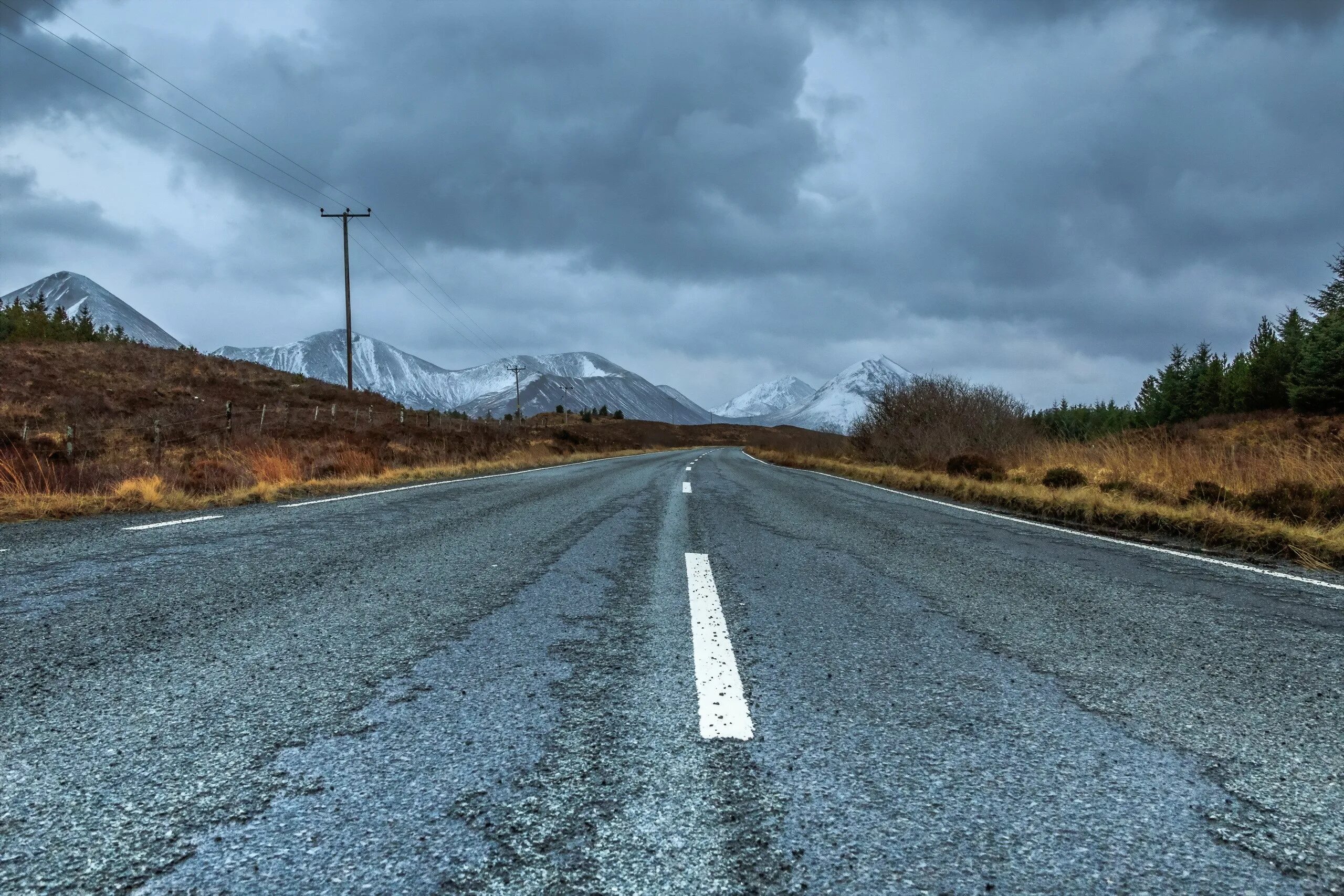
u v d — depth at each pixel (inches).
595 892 44.0
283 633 105.5
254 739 66.7
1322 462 317.7
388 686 82.7
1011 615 126.6
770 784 59.1
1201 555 214.7
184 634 104.3
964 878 46.4
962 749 67.7
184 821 51.8
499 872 46.0
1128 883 46.4
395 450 699.4
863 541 220.4
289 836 49.9
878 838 51.2
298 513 267.3
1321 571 193.8
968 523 281.9
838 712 76.4
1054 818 54.9
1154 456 412.8
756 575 159.3
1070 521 307.3
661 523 252.4
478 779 58.9
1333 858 50.2
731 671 89.9
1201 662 100.1
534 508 294.8
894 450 855.7
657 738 68.3
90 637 102.0
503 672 88.2
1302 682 92.4
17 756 62.5
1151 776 63.1
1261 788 61.2
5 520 241.1
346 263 1518.2
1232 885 46.6
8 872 45.3
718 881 45.4
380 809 53.7
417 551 182.5
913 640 107.7
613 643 102.5
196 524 230.1
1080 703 82.0
